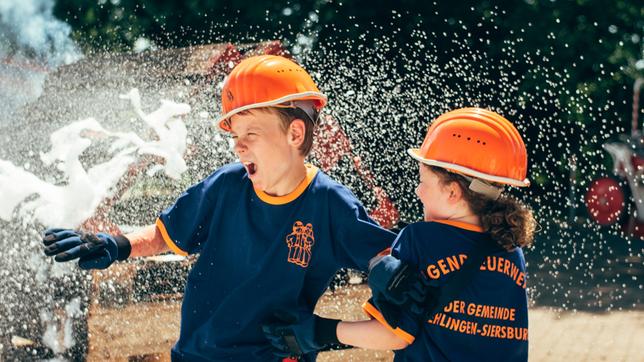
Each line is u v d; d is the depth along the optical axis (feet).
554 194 39.65
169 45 37.65
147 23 37.52
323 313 19.26
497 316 8.10
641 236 35.12
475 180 8.20
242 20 37.78
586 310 22.50
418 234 8.22
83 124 12.58
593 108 42.27
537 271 28.02
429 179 8.38
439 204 8.34
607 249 32.07
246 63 8.89
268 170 8.80
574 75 42.52
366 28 37.32
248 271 8.98
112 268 17.95
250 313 8.97
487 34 39.40
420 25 37.65
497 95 37.22
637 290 25.04
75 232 9.06
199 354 9.12
